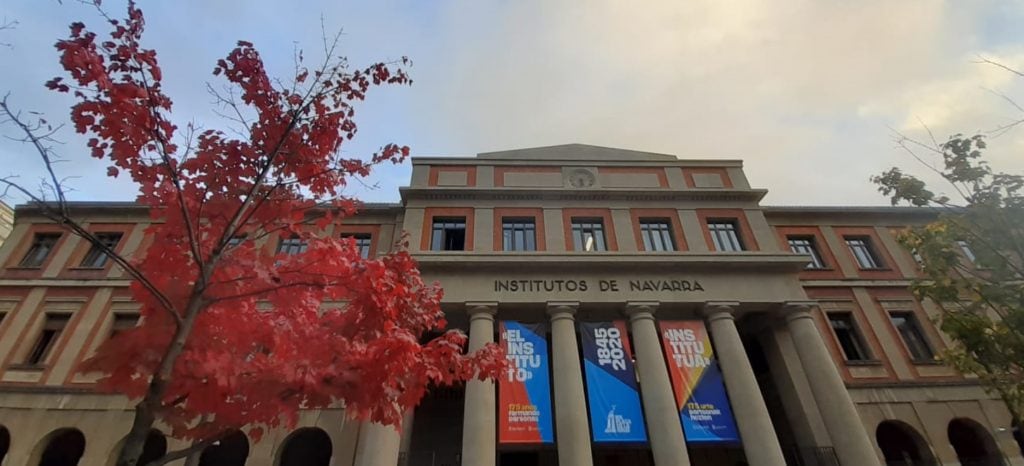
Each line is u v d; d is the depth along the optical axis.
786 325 22.48
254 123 7.46
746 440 18.31
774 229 28.16
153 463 5.71
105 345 6.68
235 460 21.59
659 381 19.23
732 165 28.20
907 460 22.16
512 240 24.19
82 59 5.72
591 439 21.31
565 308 21.05
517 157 28.11
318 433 22.36
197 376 6.41
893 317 25.47
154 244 7.24
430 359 7.64
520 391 18.81
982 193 13.46
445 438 23.31
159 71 6.50
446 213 24.81
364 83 8.10
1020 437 22.09
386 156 8.68
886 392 22.56
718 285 22.39
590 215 25.27
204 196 7.06
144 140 6.48
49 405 20.08
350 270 7.65
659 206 25.84
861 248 28.19
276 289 7.42
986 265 13.34
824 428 20.30
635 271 22.58
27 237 25.14
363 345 7.07
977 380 22.92
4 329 22.08
